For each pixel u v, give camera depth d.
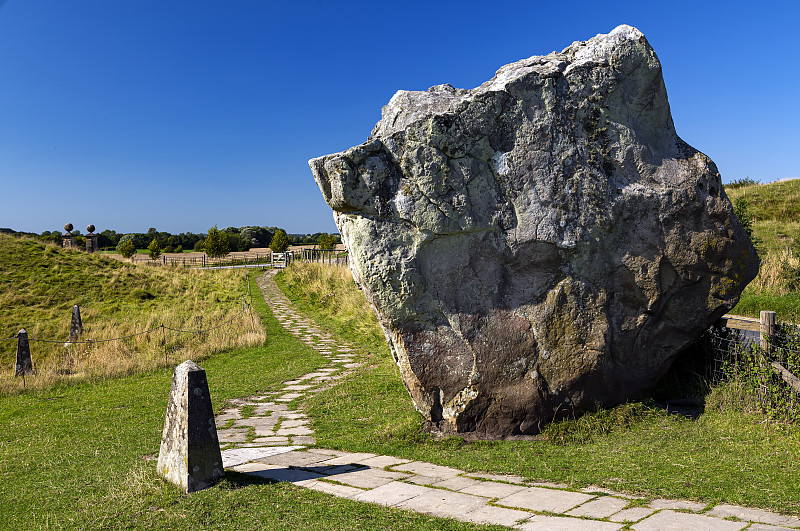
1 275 24.75
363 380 10.35
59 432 8.18
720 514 4.04
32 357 17.08
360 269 6.41
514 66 6.93
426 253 6.41
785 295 13.33
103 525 4.47
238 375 12.46
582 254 6.52
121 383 12.20
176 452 5.23
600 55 6.72
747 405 6.44
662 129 7.00
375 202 6.31
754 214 23.83
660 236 6.70
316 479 5.33
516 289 6.49
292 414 8.71
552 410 6.43
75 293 24.39
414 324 6.46
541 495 4.69
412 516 4.30
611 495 4.60
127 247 52.53
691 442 5.79
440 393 6.50
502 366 6.36
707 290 6.88
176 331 17.52
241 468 5.77
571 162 6.52
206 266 45.22
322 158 6.32
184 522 4.43
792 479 4.62
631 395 6.78
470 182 6.38
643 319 6.73
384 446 6.32
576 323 6.46
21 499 5.34
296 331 19.30
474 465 5.56
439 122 6.26
